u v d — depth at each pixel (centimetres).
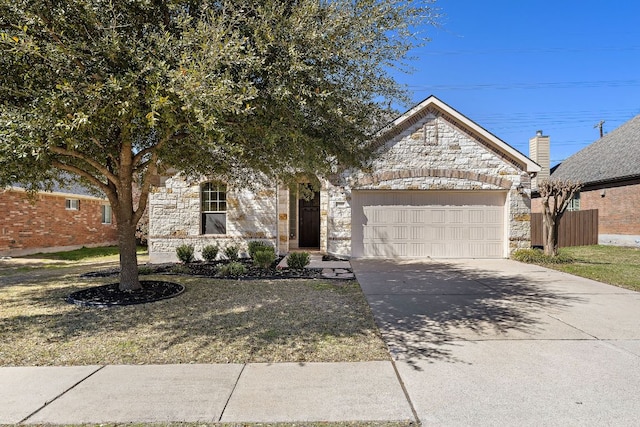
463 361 405
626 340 470
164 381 357
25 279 884
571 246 1739
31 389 341
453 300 681
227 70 439
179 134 605
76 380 359
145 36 489
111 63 481
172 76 418
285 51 489
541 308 626
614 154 1923
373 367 389
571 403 317
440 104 1267
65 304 638
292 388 343
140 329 507
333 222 1279
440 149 1283
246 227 1280
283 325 527
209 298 685
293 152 549
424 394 332
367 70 580
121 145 682
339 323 539
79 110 443
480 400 322
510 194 1281
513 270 1030
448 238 1300
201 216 1293
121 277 729
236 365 394
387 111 651
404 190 1294
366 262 1185
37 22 450
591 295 723
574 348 443
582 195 1988
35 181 736
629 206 1684
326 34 504
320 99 514
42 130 434
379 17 534
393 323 541
